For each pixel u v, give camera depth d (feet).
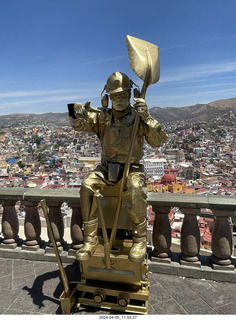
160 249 11.49
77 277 11.12
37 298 9.82
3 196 12.66
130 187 8.27
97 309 9.15
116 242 9.50
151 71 8.08
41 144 545.03
